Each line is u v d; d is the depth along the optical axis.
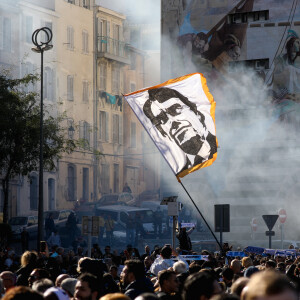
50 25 119.50
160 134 28.41
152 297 11.83
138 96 28.53
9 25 110.19
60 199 118.50
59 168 118.62
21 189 107.06
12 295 9.50
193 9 107.25
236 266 22.83
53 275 25.77
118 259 34.50
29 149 69.88
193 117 28.14
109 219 87.44
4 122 68.38
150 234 93.38
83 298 14.46
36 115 70.06
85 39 129.38
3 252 51.16
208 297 10.93
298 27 103.25
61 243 85.69
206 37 106.69
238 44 105.31
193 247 66.88
